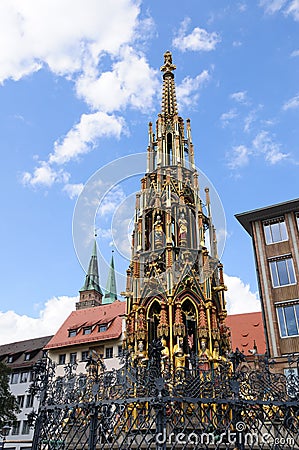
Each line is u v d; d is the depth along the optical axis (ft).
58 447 40.19
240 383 40.22
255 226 122.21
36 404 162.09
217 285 68.64
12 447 154.61
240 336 141.59
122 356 46.55
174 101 91.15
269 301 110.11
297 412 39.14
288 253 113.80
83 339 156.35
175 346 58.49
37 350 184.44
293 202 116.57
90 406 39.06
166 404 37.81
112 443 38.01
